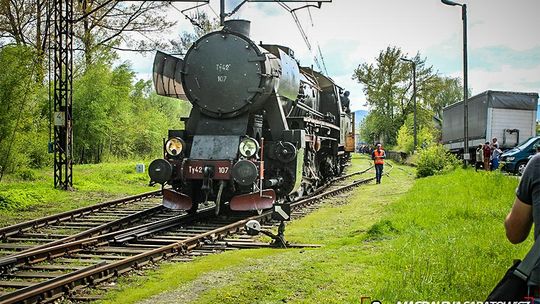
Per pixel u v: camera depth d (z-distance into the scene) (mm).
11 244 10977
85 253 9930
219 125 13773
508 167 28359
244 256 9477
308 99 19047
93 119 33938
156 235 11555
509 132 32156
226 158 13070
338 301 6484
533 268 3424
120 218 14344
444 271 7199
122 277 8180
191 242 10328
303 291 7094
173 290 7473
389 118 67812
